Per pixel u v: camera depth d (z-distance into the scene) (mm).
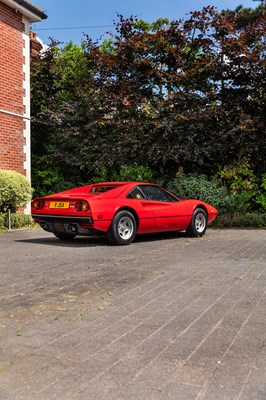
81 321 3699
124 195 8812
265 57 14172
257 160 14492
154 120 14414
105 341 3217
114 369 2729
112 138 15227
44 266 6227
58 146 16562
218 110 13508
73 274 5668
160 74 14719
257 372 2689
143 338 3277
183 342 3191
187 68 14914
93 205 8125
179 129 13805
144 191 9289
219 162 15039
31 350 3049
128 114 15133
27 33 13828
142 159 14758
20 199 11789
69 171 17781
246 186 14375
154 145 13758
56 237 9898
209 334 3365
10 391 2461
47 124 16344
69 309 4059
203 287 4930
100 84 15836
